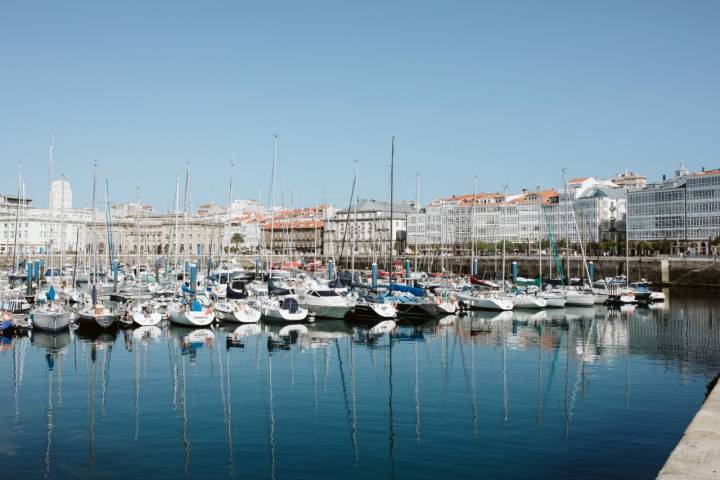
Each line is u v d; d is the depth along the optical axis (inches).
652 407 1396.4
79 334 2522.1
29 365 1884.8
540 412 1359.5
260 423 1283.2
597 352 2134.6
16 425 1268.5
